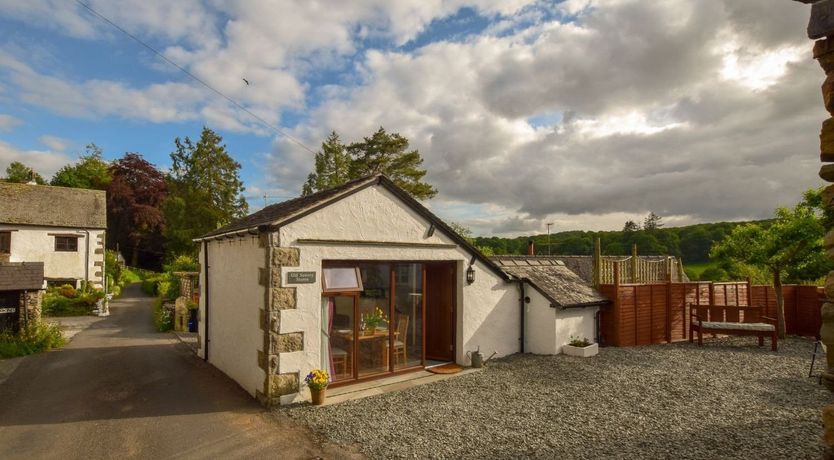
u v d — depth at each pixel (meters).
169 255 40.03
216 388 8.73
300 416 7.05
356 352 8.82
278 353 7.53
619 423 6.71
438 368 10.02
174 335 15.95
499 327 11.37
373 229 8.89
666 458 5.47
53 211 26.22
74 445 6.05
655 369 10.09
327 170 33.53
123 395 8.32
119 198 42.31
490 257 12.34
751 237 14.55
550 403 7.68
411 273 9.95
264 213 10.79
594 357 11.34
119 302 26.66
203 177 39.69
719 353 11.92
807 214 13.17
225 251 10.10
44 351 12.79
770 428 6.46
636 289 13.38
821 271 14.73
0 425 6.80
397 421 6.81
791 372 9.84
